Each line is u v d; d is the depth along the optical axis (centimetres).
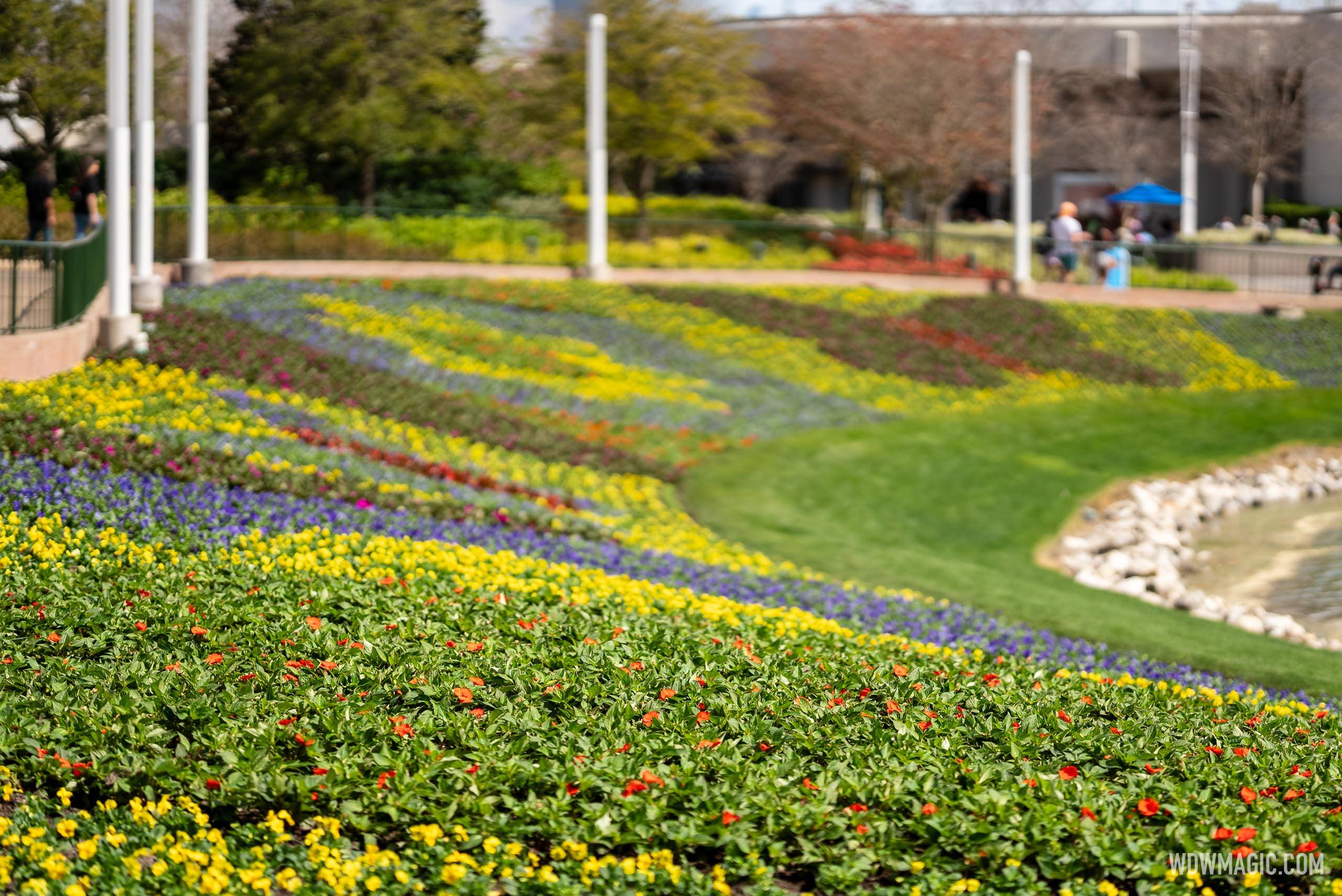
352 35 3750
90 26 3164
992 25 4809
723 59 4197
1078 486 2220
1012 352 3044
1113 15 5516
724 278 3372
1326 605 1697
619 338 2756
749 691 830
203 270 2573
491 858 610
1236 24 5506
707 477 2058
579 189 4575
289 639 868
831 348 2878
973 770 698
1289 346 3284
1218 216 6169
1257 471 2484
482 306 2789
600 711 789
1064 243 3669
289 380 1980
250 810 664
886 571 1647
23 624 875
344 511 1369
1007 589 1595
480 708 780
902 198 4800
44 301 1825
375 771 674
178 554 1116
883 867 638
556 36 4319
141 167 2148
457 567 1177
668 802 657
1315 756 796
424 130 3875
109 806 639
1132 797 687
